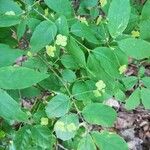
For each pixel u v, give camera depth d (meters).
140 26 0.30
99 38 0.29
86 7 0.34
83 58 0.27
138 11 0.35
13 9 0.29
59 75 0.31
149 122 0.82
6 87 0.23
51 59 0.30
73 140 0.30
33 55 0.30
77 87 0.29
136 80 0.31
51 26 0.28
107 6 0.31
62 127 0.27
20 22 0.29
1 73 0.23
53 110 0.27
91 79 0.29
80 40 0.29
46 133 0.29
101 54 0.27
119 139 0.25
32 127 0.29
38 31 0.28
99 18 0.31
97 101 0.29
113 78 0.29
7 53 0.25
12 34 0.33
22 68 0.23
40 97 0.33
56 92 0.29
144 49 0.27
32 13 0.30
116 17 0.27
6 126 0.33
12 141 0.30
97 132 0.26
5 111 0.23
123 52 0.28
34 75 0.23
